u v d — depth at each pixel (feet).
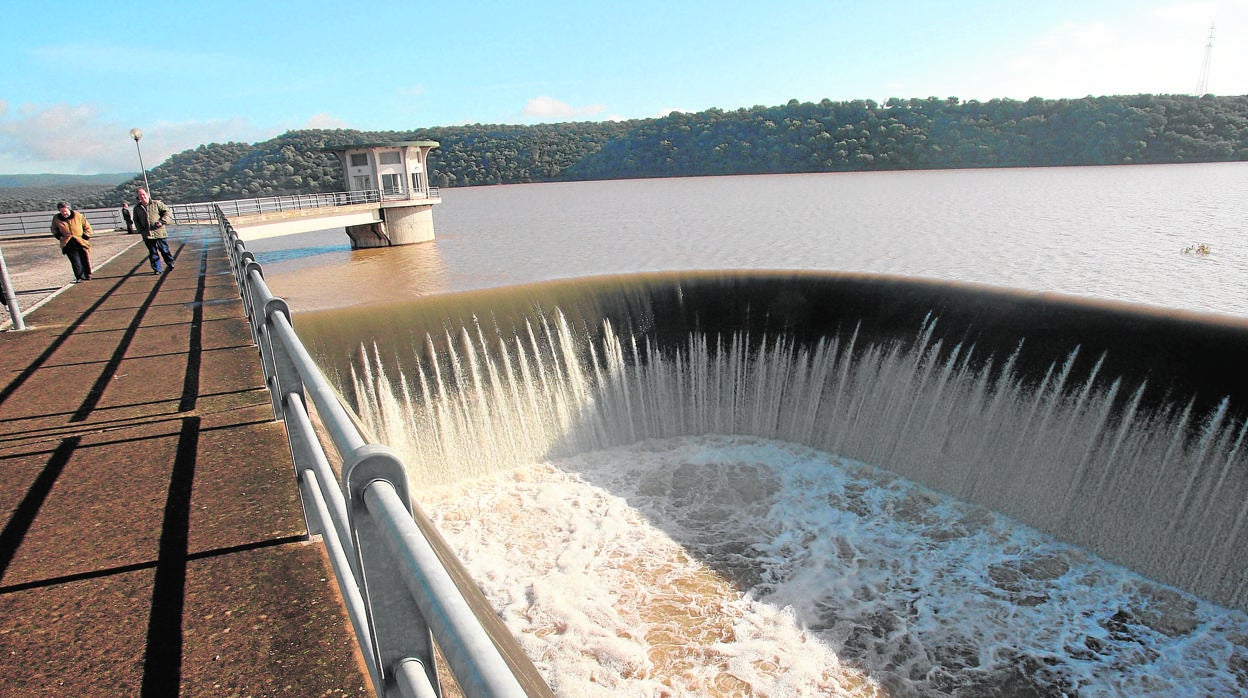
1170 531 46.98
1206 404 45.60
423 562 4.68
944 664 41.88
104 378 25.84
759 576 49.39
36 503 15.38
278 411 19.39
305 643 10.31
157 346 31.01
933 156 518.78
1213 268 97.50
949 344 58.90
